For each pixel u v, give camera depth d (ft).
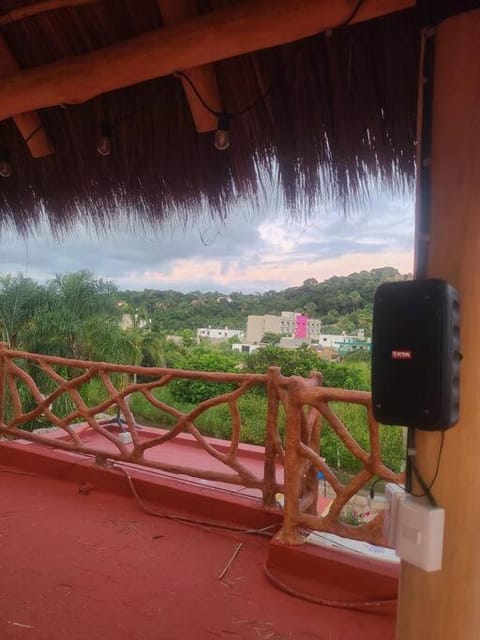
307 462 9.86
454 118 3.51
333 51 5.91
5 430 13.66
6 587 7.80
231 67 6.43
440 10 3.56
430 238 3.60
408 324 3.34
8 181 9.51
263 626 7.03
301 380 8.43
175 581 8.11
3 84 6.14
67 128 8.17
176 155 7.68
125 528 9.96
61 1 6.01
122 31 6.54
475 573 3.46
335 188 6.55
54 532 9.73
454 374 3.29
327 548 8.29
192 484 10.98
